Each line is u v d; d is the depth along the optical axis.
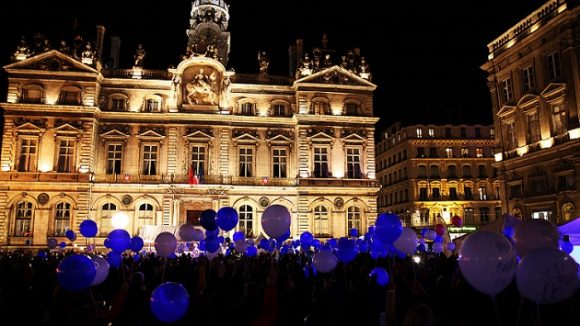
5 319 11.80
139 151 57.44
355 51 65.50
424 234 31.42
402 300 14.09
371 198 60.41
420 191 96.06
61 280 11.11
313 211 59.06
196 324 12.51
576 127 41.78
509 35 52.09
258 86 61.19
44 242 53.28
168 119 58.34
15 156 54.53
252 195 58.44
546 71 46.09
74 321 8.50
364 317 13.75
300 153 59.66
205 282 17.86
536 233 12.32
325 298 13.64
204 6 65.62
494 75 54.12
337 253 18.86
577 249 26.95
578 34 42.12
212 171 58.09
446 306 12.20
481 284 9.88
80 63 56.53
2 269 20.36
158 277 19.06
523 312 11.66
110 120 57.72
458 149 98.56
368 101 62.56
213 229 22.08
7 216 53.38
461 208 96.00
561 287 9.12
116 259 19.73
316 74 61.34
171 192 56.50
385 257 21.86
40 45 57.59
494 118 53.91
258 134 60.28
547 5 46.03
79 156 55.38
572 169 42.41
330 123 61.06
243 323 11.46
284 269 21.44
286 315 14.12
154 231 45.94
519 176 49.97
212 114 58.81
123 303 13.03
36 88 56.06
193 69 59.91
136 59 60.03
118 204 55.78
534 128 47.78
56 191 54.47
